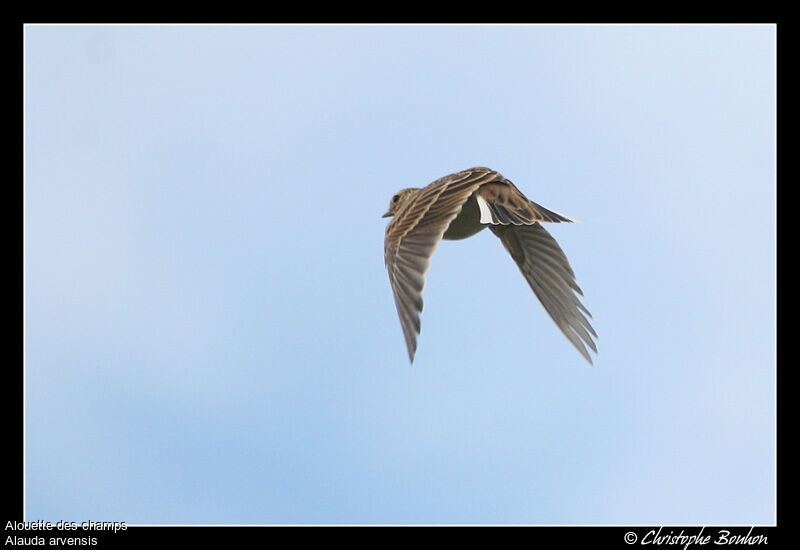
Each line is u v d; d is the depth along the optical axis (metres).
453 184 12.22
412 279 10.66
